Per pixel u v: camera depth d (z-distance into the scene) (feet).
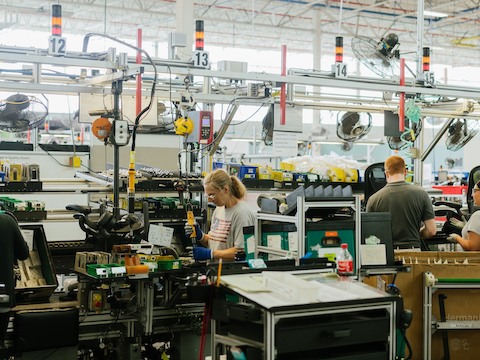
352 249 10.72
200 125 16.34
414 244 14.70
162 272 11.93
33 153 21.85
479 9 47.65
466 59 66.39
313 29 50.47
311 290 7.90
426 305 11.66
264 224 11.99
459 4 47.65
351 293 8.38
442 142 52.85
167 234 13.50
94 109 14.40
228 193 12.85
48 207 20.52
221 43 59.82
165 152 22.76
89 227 12.66
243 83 16.63
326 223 10.58
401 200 14.65
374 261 10.84
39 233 13.75
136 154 22.38
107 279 11.39
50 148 22.53
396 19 50.11
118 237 12.85
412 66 35.81
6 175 14.40
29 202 14.49
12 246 11.89
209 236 13.55
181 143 22.76
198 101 15.39
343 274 9.40
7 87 13.14
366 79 15.12
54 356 12.20
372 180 19.07
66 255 14.96
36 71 14.24
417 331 11.80
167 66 12.74
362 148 57.93
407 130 17.97
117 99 12.78
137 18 50.72
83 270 12.16
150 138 22.56
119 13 48.83
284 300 7.82
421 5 17.29
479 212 13.52
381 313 8.40
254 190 18.78
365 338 8.13
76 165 22.18
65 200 20.80
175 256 12.44
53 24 11.80
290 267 9.14
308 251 10.42
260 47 61.05
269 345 7.52
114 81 12.75
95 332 12.70
